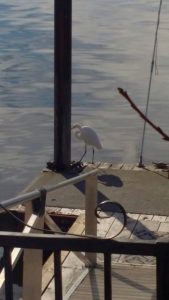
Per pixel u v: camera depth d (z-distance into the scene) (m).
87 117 17.38
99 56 24.94
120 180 9.25
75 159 13.80
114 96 19.34
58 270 3.53
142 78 21.50
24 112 17.84
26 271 4.78
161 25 31.00
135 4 38.09
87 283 6.18
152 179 9.28
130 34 29.03
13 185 12.70
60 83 9.59
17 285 6.49
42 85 20.75
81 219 7.77
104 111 17.84
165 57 24.55
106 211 8.09
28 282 4.79
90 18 33.44
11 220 7.71
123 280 6.16
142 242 3.35
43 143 15.27
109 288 3.44
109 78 21.58
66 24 9.44
